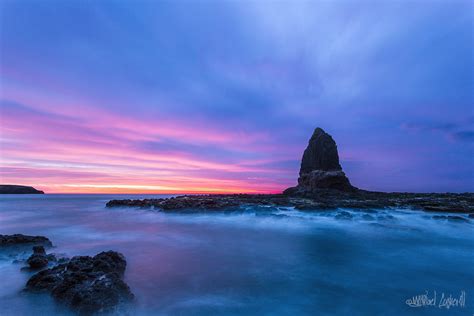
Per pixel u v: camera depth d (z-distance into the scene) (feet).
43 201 269.64
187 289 37.09
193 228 89.51
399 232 80.23
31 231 85.10
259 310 31.42
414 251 59.82
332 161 213.87
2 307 30.07
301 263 50.39
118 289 31.50
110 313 28.19
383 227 87.20
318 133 231.50
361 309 31.96
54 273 36.52
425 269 47.32
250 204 132.26
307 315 30.37
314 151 221.87
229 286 38.40
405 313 30.99
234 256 55.11
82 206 188.85
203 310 31.04
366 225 90.17
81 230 86.43
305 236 76.13
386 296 35.60
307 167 224.53
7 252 52.54
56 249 60.34
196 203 133.18
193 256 55.01
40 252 50.96
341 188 192.24
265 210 117.29
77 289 30.53
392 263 50.78
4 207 181.27
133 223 101.04
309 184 204.23
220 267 47.44
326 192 177.88
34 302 30.71
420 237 74.02
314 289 37.76
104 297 29.19
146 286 37.96
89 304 27.99
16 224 100.07
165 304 32.42
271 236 76.43
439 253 58.29
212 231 83.87
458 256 55.98
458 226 86.63
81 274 33.73
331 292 36.78
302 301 33.86
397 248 62.54
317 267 47.96
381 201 138.92
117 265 42.45
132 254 56.34
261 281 40.63
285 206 130.31
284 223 95.45
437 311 31.58
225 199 154.40
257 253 57.82
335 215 104.17
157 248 62.13
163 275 42.78
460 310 31.76
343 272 45.39
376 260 52.80
